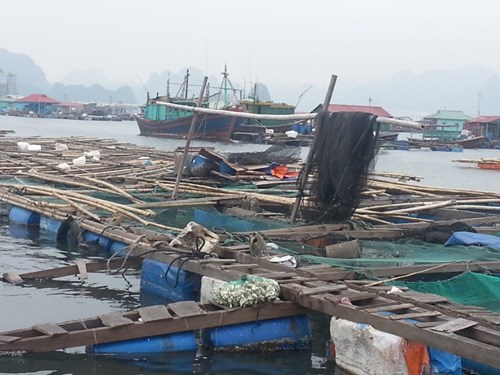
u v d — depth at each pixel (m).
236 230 15.38
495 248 13.56
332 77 14.98
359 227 15.28
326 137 14.74
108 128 108.56
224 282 9.93
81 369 8.30
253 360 8.94
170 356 8.83
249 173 22.75
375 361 8.02
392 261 11.82
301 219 16.06
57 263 14.04
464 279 10.52
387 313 8.36
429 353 7.86
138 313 8.98
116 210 16.09
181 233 12.39
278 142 64.94
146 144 63.06
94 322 8.79
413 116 171.25
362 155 14.43
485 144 88.88
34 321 10.26
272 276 10.20
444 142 83.00
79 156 29.69
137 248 12.53
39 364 8.34
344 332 8.55
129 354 8.68
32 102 156.00
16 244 15.74
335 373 8.60
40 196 18.67
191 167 22.16
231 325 9.10
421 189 22.31
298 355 9.19
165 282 11.66
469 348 7.12
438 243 14.72
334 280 10.70
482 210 19.50
